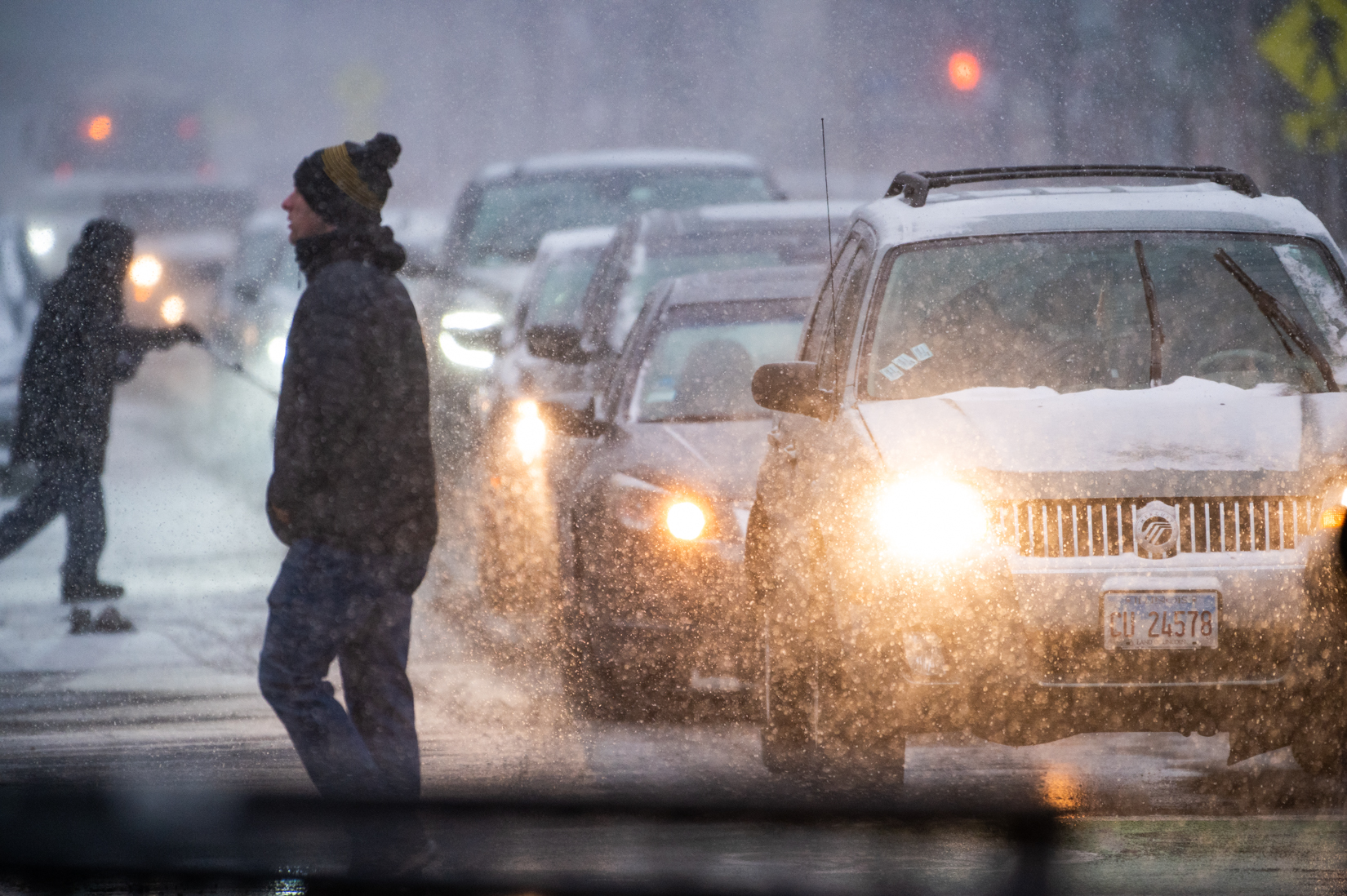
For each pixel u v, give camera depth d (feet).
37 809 63.93
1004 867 55.47
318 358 58.44
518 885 53.98
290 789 67.41
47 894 53.78
